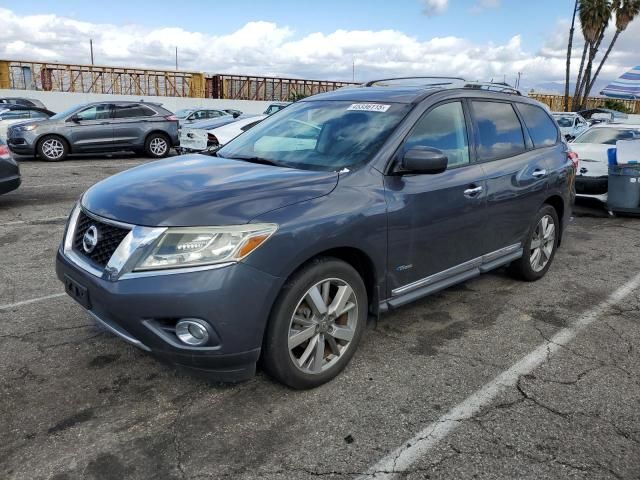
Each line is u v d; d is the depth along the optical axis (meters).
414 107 3.77
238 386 3.21
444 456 2.63
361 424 2.87
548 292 4.99
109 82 35.59
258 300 2.76
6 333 3.82
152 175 3.36
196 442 2.69
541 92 45.69
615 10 36.84
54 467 2.49
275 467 2.53
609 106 48.31
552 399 3.16
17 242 6.20
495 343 3.89
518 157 4.62
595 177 8.69
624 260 6.16
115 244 2.82
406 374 3.41
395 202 3.39
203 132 11.72
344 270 3.16
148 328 2.71
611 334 4.11
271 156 3.79
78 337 3.77
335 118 3.96
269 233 2.76
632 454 2.69
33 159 14.80
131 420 2.86
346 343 3.32
